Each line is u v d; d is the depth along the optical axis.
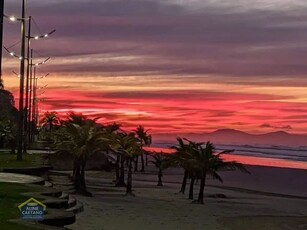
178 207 44.19
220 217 39.47
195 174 55.50
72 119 54.09
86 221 24.77
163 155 77.75
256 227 36.62
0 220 14.94
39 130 144.88
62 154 45.97
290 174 123.62
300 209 53.88
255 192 75.12
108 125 58.84
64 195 27.09
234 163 56.69
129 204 40.44
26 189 22.67
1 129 78.94
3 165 37.88
